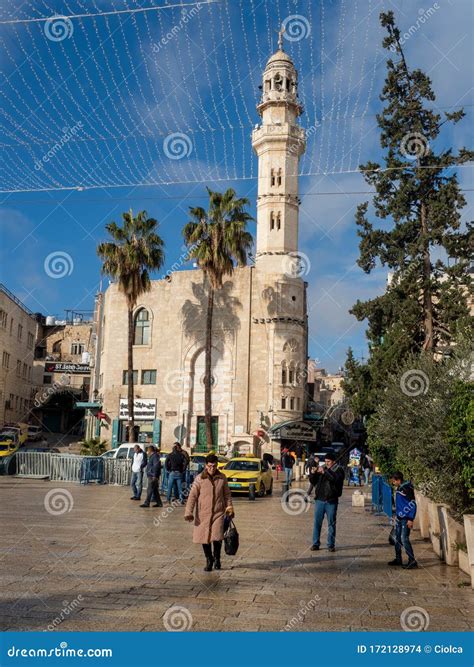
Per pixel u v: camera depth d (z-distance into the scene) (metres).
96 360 56.94
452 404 10.73
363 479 37.72
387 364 28.70
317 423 50.12
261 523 16.20
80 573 8.99
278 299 48.81
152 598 7.70
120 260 43.19
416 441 13.73
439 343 31.50
